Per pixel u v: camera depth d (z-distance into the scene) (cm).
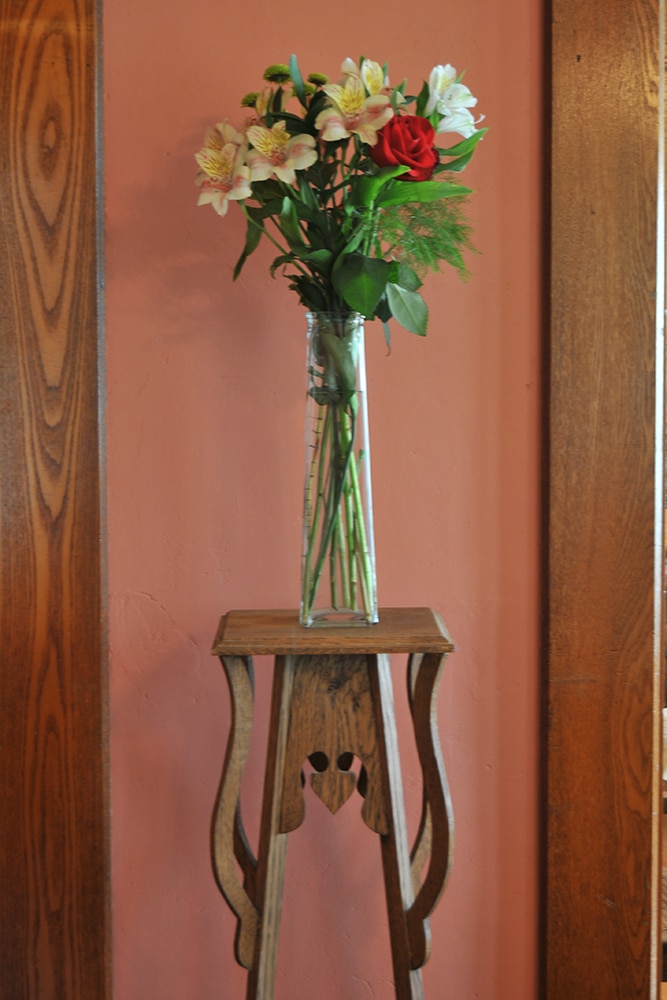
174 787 162
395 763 136
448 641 131
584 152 155
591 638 159
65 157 150
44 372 151
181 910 163
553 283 156
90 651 154
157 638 160
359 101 124
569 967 161
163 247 157
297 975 165
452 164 134
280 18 155
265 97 134
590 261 156
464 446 161
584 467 158
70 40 149
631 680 159
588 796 160
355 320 132
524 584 163
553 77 154
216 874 135
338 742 135
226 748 147
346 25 156
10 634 153
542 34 157
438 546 162
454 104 130
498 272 160
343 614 137
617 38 154
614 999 161
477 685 163
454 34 157
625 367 157
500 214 159
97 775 155
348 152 155
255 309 158
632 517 158
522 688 163
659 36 154
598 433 157
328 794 135
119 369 158
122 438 158
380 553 162
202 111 155
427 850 152
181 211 157
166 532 159
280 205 131
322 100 131
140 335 158
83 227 150
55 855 155
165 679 161
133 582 160
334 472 134
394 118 125
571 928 161
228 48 155
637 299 156
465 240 137
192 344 158
